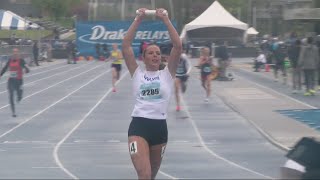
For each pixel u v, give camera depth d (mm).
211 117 32781
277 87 50125
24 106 38344
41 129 29078
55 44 108875
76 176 18531
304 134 26266
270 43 72125
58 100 41781
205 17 106625
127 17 119000
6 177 18469
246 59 102625
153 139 12062
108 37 106438
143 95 12102
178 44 12320
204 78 39656
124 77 63125
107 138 26328
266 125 28938
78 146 24359
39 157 22062
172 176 18469
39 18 152500
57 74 68562
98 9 119500
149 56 12250
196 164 20484
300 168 12242
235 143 24875
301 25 63688
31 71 74125
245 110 34875
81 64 90688
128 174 18766
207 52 39594
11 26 94125
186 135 26875
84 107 37688
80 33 107000
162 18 12547
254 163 20672
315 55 42312
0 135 27344
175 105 38094
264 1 129750
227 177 18266
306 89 43219
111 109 36562
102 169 19672
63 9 154125
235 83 54625
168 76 12266
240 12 149500
